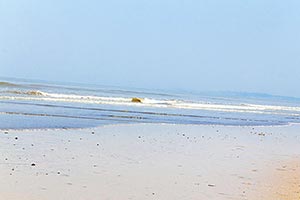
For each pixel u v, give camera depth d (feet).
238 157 64.28
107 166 50.21
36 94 192.34
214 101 375.45
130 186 41.60
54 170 45.91
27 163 48.21
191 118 141.18
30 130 76.59
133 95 324.80
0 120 88.53
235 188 43.60
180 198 38.58
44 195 36.42
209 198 39.17
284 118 196.85
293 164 61.67
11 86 251.19
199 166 54.44
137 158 57.06
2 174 42.16
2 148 55.77
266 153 71.56
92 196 37.24
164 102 229.86
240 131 108.17
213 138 87.86
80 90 324.80
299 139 102.47
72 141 67.77
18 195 35.73
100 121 105.40
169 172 49.34
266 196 41.11
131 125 101.19
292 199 40.52
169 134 88.94
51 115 109.40
